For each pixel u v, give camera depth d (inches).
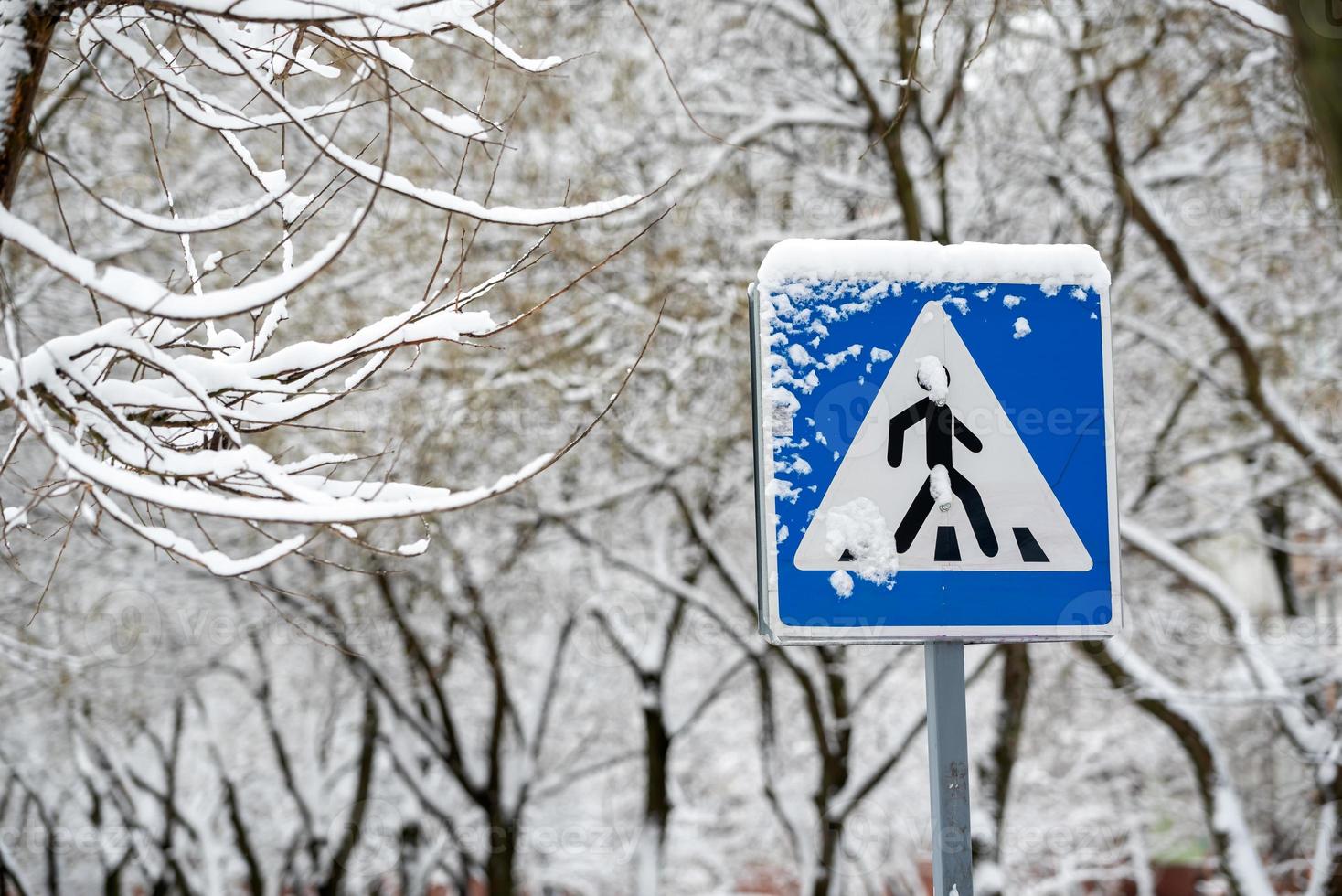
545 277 485.4
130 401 144.7
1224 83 430.3
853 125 502.0
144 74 169.2
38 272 406.6
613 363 503.2
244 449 130.6
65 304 438.3
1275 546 517.3
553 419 506.6
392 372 464.4
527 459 517.0
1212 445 517.7
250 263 460.8
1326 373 476.1
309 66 167.9
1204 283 420.5
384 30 157.4
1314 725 417.1
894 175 456.4
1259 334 470.6
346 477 465.1
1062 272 139.4
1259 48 398.3
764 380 134.6
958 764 133.6
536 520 546.3
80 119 426.3
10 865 522.0
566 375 491.2
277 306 165.9
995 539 135.6
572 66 482.9
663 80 500.7
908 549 134.3
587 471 553.3
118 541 512.4
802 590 132.7
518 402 500.4
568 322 477.1
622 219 484.1
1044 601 135.6
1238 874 406.3
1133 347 516.7
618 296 488.7
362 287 480.1
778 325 135.3
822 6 486.0
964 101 485.4
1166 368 524.1
